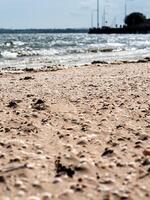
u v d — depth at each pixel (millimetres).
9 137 8641
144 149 7684
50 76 27219
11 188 5383
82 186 5531
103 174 6156
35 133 9039
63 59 52031
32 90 17844
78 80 22953
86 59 52875
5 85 20938
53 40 159500
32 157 6879
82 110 12211
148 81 21266
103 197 5188
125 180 5898
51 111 11945
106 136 8938
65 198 5121
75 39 179250
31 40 156250
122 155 7312
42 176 5922
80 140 8281
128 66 36219
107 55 62781
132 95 15656
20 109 12305
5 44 106875
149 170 6355
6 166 6262
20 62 46000
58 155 7141
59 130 9406
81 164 6441
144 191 5473
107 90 17297
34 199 4938
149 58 47375
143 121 10688
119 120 10773
